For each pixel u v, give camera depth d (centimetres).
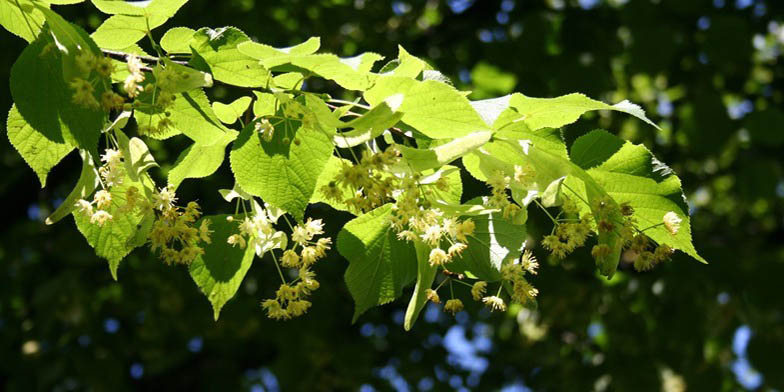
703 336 712
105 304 733
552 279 660
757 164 779
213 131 199
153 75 194
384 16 784
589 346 750
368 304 219
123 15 190
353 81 179
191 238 196
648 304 721
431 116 179
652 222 204
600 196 188
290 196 181
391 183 180
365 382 768
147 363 741
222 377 805
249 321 723
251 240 212
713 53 730
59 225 738
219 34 187
